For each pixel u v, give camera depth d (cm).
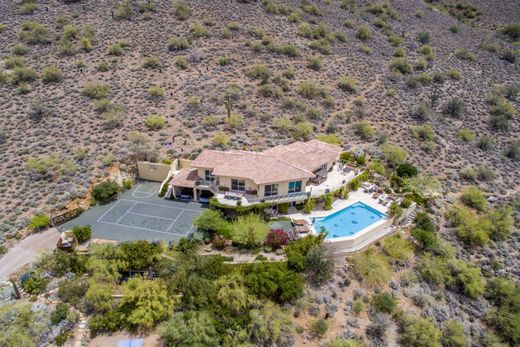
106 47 6650
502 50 9288
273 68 6775
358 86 6806
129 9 7606
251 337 2578
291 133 5281
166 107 5503
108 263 2814
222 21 7869
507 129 6175
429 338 2797
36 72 5859
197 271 2811
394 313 2989
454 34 9831
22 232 3300
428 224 3766
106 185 3856
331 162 4181
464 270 3412
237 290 2659
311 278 3033
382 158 4953
